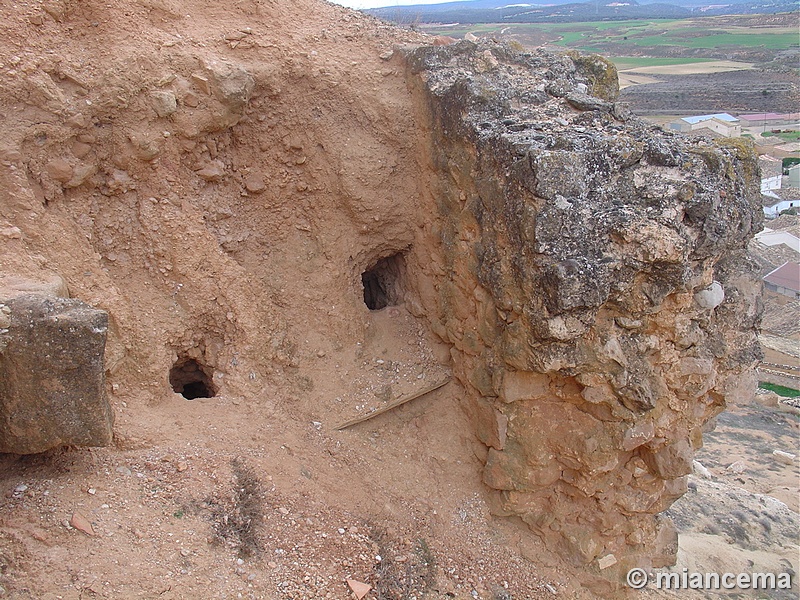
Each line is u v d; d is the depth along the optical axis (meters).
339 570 5.97
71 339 4.97
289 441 7.07
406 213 8.09
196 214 7.19
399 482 7.48
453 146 7.29
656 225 5.96
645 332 6.41
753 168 6.94
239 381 7.14
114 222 6.77
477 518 7.51
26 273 5.77
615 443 6.65
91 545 5.07
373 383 7.83
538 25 109.81
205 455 6.33
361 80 7.83
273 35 7.73
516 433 7.05
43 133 6.20
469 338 7.45
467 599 6.75
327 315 7.89
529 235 6.09
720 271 6.79
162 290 6.97
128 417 6.28
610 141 6.21
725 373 7.04
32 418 5.12
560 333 6.12
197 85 6.95
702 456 17.38
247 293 7.41
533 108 7.16
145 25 7.01
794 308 28.30
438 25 64.25
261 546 5.80
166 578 5.04
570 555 7.36
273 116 7.61
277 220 7.90
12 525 5.04
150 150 6.74
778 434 18.83
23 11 6.27
